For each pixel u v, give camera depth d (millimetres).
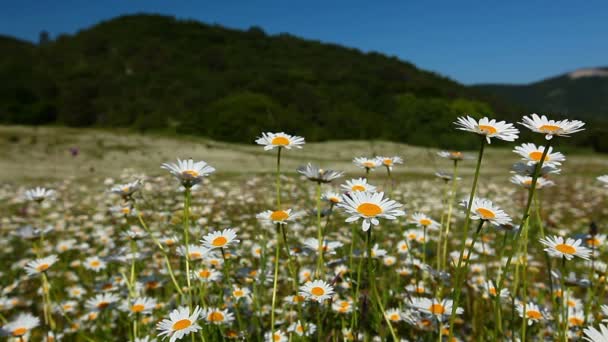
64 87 65875
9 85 62562
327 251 2582
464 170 17594
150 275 3502
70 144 26016
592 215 8383
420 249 4180
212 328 2174
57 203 7949
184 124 35906
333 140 32688
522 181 2059
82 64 80688
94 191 9320
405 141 20906
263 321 2824
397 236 5000
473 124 1389
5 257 5305
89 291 4168
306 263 4199
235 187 8383
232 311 2637
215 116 32062
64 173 15867
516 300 2697
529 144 1870
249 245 4273
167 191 6062
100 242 5051
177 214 3502
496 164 20469
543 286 3396
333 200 2543
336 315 2484
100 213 6730
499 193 9539
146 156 22000
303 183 8891
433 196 9195
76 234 5488
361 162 2482
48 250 5031
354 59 87438
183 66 73562
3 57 83250
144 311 2684
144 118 49375
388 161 2492
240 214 5707
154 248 4332
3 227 6328
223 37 96312
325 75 56094
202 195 6344
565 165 22141
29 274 2611
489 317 2900
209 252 2664
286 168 15953
